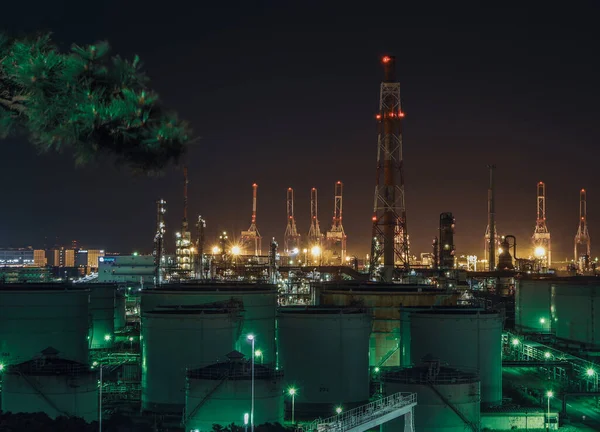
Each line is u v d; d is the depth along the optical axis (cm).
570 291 11669
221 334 7581
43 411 6359
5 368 6731
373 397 7950
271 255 14888
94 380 6619
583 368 8925
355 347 7906
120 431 5866
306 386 7806
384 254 14825
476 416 6391
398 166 15000
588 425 7562
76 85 1942
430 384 6303
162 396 7500
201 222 15638
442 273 15912
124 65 1988
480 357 7838
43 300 8881
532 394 8975
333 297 9862
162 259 17212
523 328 13538
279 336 8031
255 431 5719
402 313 8525
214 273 15200
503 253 18562
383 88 15062
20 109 2033
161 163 2069
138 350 11075
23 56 1938
